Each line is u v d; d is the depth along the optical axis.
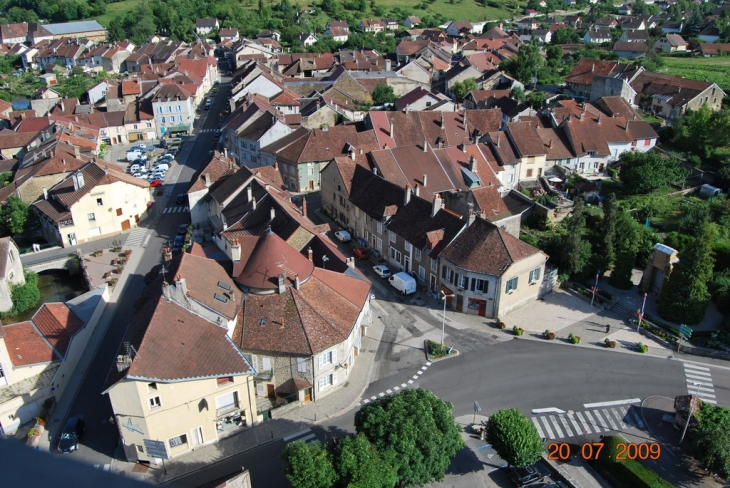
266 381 55.12
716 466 45.62
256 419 53.22
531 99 144.88
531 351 63.66
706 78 159.75
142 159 128.38
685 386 58.34
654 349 64.12
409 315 70.25
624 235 76.81
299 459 40.97
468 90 159.12
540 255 69.75
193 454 50.03
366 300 62.94
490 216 83.31
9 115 150.62
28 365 54.72
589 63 161.88
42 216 95.00
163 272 54.84
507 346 64.50
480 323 68.69
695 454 47.56
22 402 52.84
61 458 7.50
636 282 77.31
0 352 52.34
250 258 58.19
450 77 169.75
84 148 118.31
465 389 57.84
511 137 106.06
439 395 57.03
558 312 70.94
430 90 158.38
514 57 175.50
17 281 77.94
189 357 48.47
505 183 104.94
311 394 55.66
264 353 53.69
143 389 45.84
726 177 100.56
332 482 40.91
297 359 53.81
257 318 55.28
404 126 115.31
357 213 88.19
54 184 101.56
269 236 58.03
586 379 59.22
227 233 75.44
